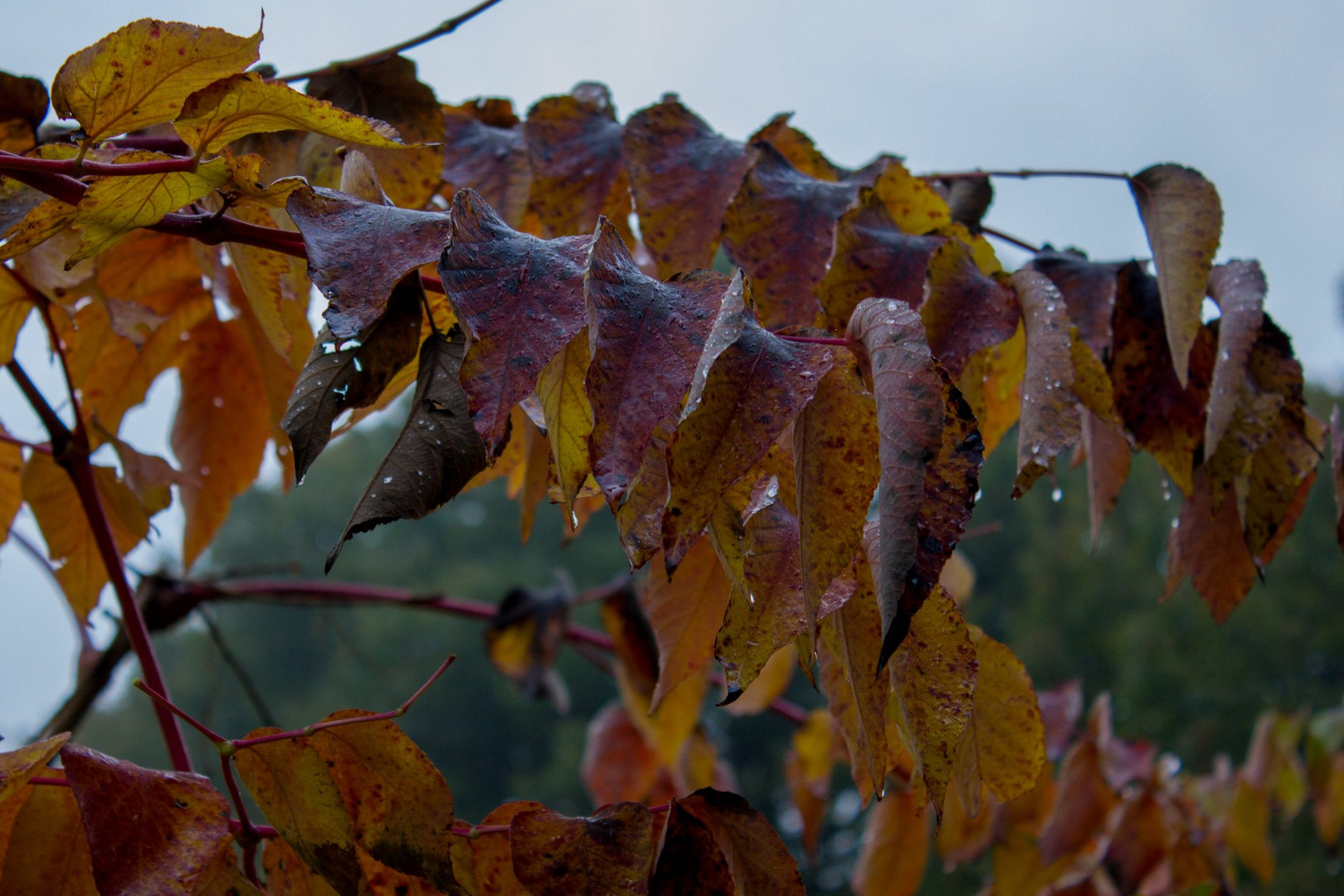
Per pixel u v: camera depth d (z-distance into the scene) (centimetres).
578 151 114
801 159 115
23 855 91
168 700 92
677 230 107
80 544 126
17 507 133
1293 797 222
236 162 91
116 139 108
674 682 101
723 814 94
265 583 189
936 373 86
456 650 1708
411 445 90
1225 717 1198
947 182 120
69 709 151
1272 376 112
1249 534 112
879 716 89
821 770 196
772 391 86
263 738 92
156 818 89
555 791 1524
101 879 88
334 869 92
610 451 84
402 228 90
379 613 1748
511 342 86
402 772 93
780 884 94
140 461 117
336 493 2011
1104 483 114
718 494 85
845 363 87
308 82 111
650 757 212
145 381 133
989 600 1606
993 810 185
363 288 88
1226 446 111
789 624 90
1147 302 113
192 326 131
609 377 85
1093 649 1403
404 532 1908
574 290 87
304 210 90
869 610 89
